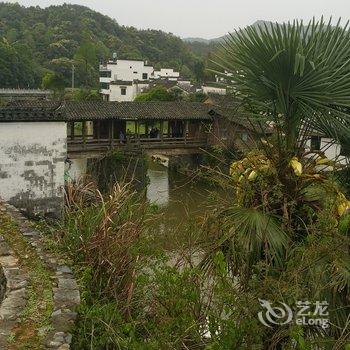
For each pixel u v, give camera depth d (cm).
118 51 10244
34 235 863
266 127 741
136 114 3142
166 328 570
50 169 1356
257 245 588
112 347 589
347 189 694
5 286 665
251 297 546
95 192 1099
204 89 5997
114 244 755
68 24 10538
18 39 9325
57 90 6222
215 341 537
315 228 569
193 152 3325
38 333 528
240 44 604
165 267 669
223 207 647
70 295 627
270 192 635
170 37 12494
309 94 592
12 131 1298
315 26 594
